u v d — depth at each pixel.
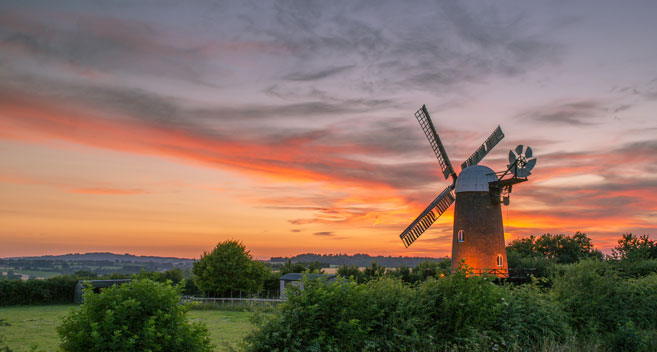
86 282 8.19
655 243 34.97
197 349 8.45
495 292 11.93
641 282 15.78
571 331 12.75
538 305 12.60
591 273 14.80
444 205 34.94
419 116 37.50
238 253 43.78
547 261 47.03
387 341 9.82
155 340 7.91
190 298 37.81
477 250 30.31
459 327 10.83
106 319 7.57
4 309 36.88
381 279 11.60
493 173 31.34
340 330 9.57
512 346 10.92
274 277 51.12
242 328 24.25
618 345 12.72
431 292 11.38
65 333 7.74
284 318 9.54
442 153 36.00
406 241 33.47
